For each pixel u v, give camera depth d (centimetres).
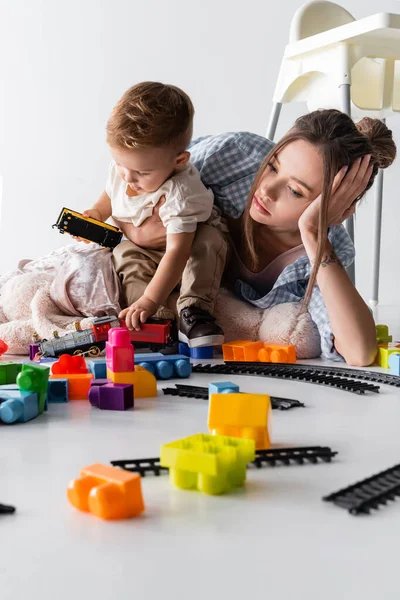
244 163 134
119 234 135
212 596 39
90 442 69
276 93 169
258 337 125
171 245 124
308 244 116
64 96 258
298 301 128
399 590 40
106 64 255
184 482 56
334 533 48
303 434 71
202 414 80
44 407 82
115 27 254
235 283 138
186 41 252
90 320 123
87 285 129
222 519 50
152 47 253
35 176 261
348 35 140
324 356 121
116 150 122
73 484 51
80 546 45
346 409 83
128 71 255
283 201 122
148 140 119
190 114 127
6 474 59
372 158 122
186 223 124
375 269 220
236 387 81
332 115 120
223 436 59
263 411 65
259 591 40
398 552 45
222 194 136
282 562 43
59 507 52
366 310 115
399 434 72
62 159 260
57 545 46
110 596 39
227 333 127
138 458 63
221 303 130
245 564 43
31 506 52
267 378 103
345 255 130
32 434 72
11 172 262
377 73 174
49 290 132
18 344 126
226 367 108
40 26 256
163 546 45
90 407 84
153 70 254
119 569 42
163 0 251
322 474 59
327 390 94
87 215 139
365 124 139
